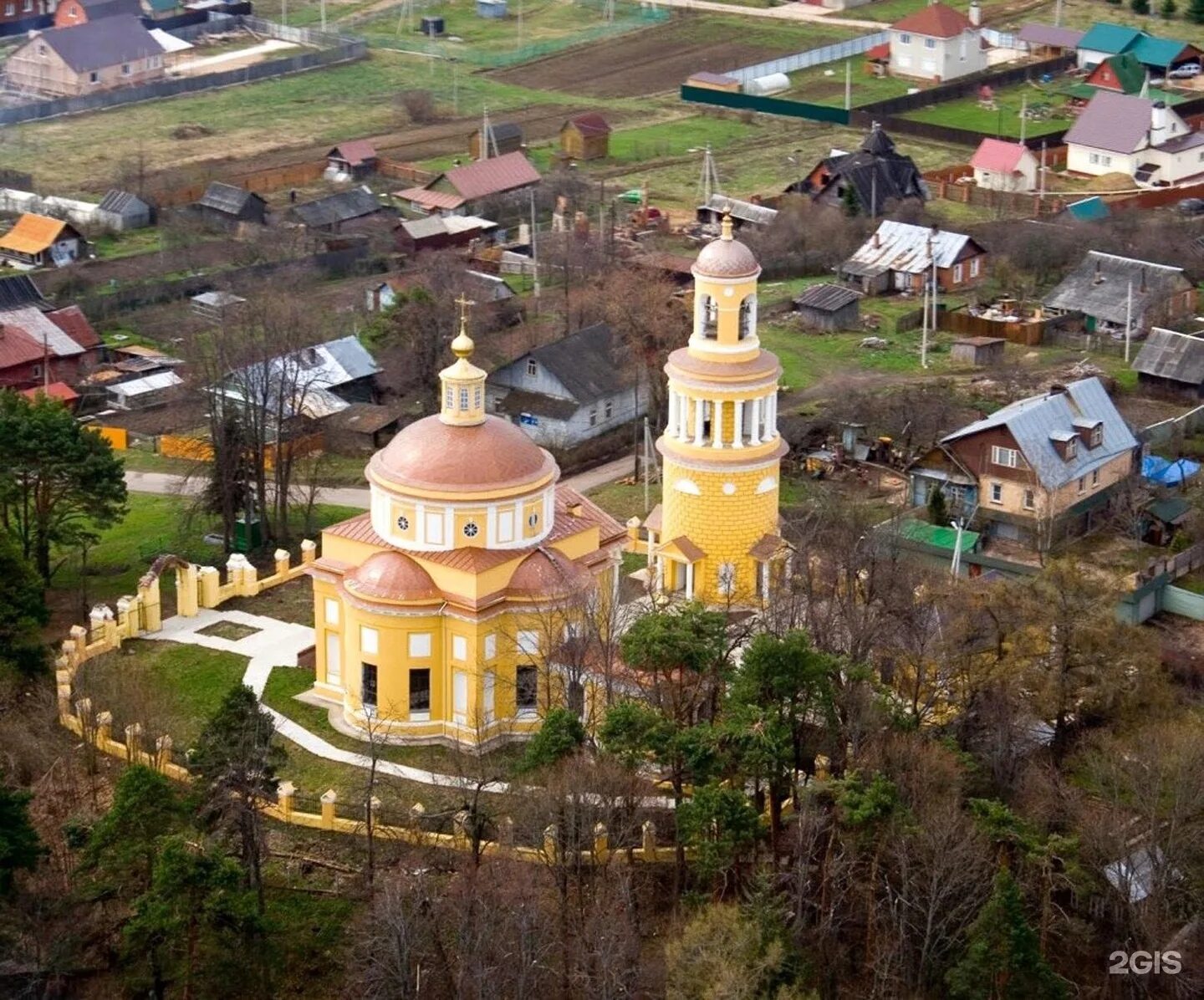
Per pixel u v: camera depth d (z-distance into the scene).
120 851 121.06
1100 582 147.38
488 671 139.75
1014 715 135.75
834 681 129.25
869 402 197.50
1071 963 121.25
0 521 171.00
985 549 173.50
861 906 120.69
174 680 151.50
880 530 157.62
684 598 148.50
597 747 130.38
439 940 117.69
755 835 119.00
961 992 114.94
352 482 195.25
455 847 128.25
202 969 120.88
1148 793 125.19
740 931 112.25
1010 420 173.00
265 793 126.25
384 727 141.00
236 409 178.38
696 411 148.88
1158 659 141.50
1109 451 177.62
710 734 123.75
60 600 168.88
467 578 137.88
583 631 138.75
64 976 121.25
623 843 126.19
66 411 175.50
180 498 187.88
